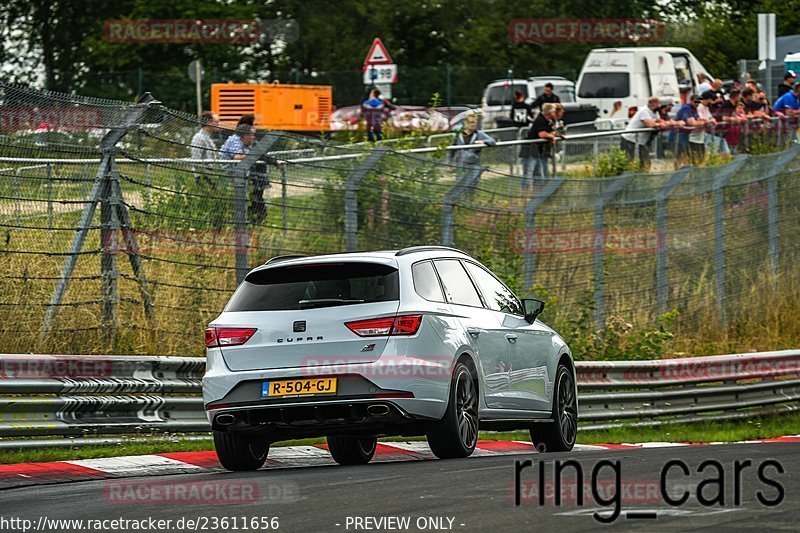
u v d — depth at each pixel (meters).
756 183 77.75
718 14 186.75
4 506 26.75
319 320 33.41
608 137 81.62
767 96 106.12
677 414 57.94
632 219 68.38
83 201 45.59
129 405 39.44
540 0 182.75
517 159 73.06
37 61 172.75
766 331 75.25
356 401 32.84
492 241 60.66
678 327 71.00
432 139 75.75
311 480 29.64
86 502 26.84
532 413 38.84
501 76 148.88
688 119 86.19
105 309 46.16
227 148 49.16
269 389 33.44
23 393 36.66
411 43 183.00
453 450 34.22
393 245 55.91
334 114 135.50
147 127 46.28
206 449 41.34
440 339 33.88
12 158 42.94
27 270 44.31
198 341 48.69
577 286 65.00
